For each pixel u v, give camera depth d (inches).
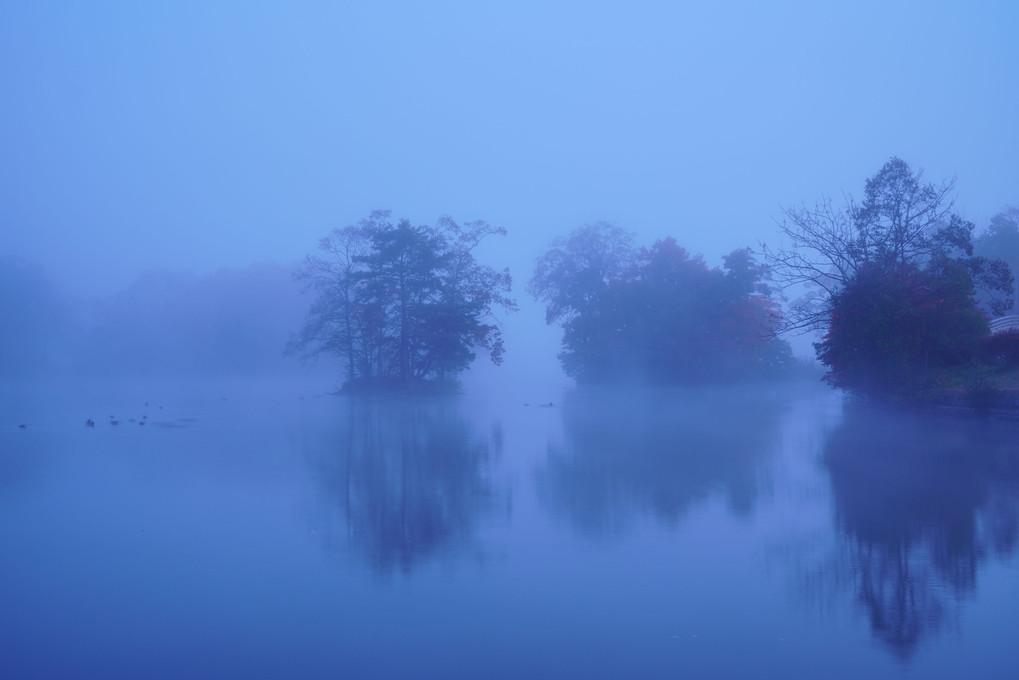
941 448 759.1
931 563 355.9
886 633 272.4
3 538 413.1
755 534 412.5
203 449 802.2
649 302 2145.7
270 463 690.2
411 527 434.6
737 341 2092.8
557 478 598.9
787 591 317.4
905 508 476.7
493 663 249.4
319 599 310.8
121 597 313.9
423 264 1959.9
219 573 346.9
